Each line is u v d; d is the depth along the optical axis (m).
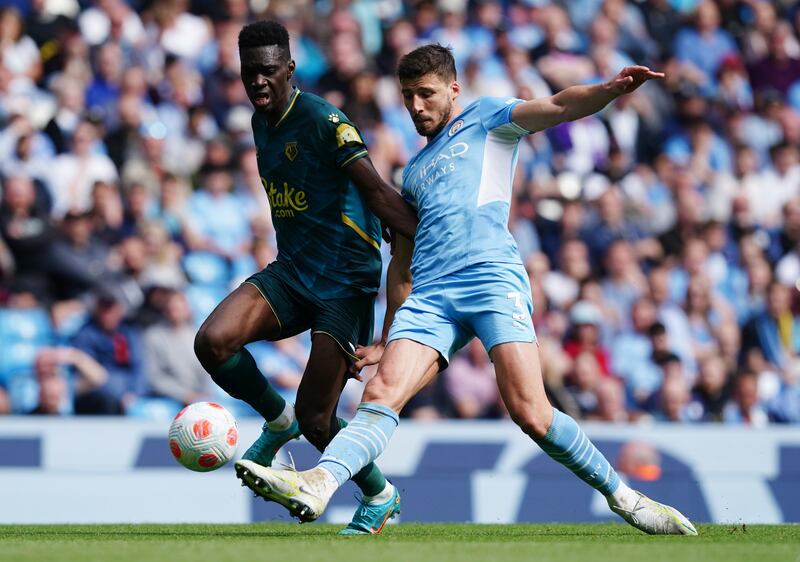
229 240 37.97
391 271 17.89
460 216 16.33
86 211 36.28
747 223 45.62
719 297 42.72
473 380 35.03
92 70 39.75
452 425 29.45
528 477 29.67
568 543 14.83
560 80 46.50
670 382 38.16
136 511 27.75
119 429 28.00
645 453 30.92
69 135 38.00
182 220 37.56
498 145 16.59
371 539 15.87
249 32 17.67
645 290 40.94
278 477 14.45
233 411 34.38
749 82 50.41
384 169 41.09
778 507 31.55
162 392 33.56
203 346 17.11
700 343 41.00
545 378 35.91
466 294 16.12
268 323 17.80
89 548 13.52
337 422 18.12
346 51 42.69
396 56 44.50
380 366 15.98
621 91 15.34
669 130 47.28
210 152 39.19
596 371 36.78
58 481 27.45
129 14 41.50
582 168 44.44
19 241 35.09
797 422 41.12
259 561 11.57
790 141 49.19
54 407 32.47
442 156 16.73
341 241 18.05
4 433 27.30
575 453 16.38
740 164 47.41
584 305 38.38
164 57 40.91
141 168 38.09
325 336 17.72
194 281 36.78
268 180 18.25
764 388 41.25
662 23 49.94
